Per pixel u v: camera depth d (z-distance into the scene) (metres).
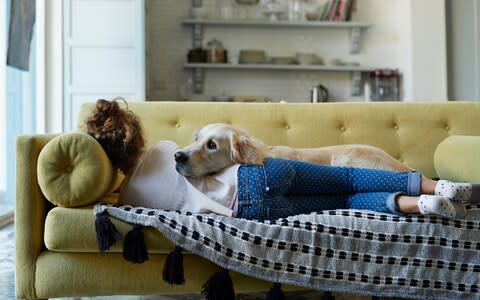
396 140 2.42
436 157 2.29
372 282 1.55
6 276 2.46
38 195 1.66
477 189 1.56
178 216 1.57
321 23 5.36
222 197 1.67
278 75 5.52
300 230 1.54
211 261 1.60
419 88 5.11
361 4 5.55
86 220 1.57
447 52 5.32
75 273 1.60
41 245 1.66
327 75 5.55
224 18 5.37
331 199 1.75
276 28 5.51
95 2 4.67
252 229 1.55
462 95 5.34
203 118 2.37
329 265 1.54
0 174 3.92
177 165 1.73
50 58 4.69
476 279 1.56
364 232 1.56
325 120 2.41
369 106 2.46
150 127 2.34
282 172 1.67
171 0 5.41
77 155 1.59
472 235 1.57
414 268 1.55
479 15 5.30
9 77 4.06
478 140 2.01
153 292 1.63
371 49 5.56
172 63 5.42
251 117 2.38
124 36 4.70
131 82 4.71
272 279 1.54
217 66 5.27
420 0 5.10
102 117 1.75
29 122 4.51
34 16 4.28
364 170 1.74
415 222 1.57
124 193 1.75
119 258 1.61
